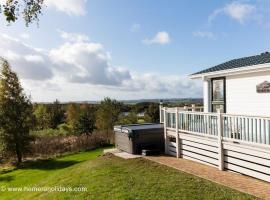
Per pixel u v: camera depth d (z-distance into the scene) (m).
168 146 13.15
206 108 13.95
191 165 10.67
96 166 11.81
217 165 10.14
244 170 9.02
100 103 33.25
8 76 20.84
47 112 44.31
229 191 7.54
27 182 14.25
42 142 23.58
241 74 11.83
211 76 13.26
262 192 7.32
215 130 10.20
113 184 9.05
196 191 7.75
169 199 7.39
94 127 30.38
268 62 9.85
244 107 11.70
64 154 22.77
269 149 8.10
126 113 34.94
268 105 10.48
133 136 13.42
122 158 12.66
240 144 9.12
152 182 8.83
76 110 46.16
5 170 19.22
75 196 8.71
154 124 15.55
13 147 20.70
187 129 11.77
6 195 12.20
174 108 13.14
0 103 20.50
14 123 20.81
